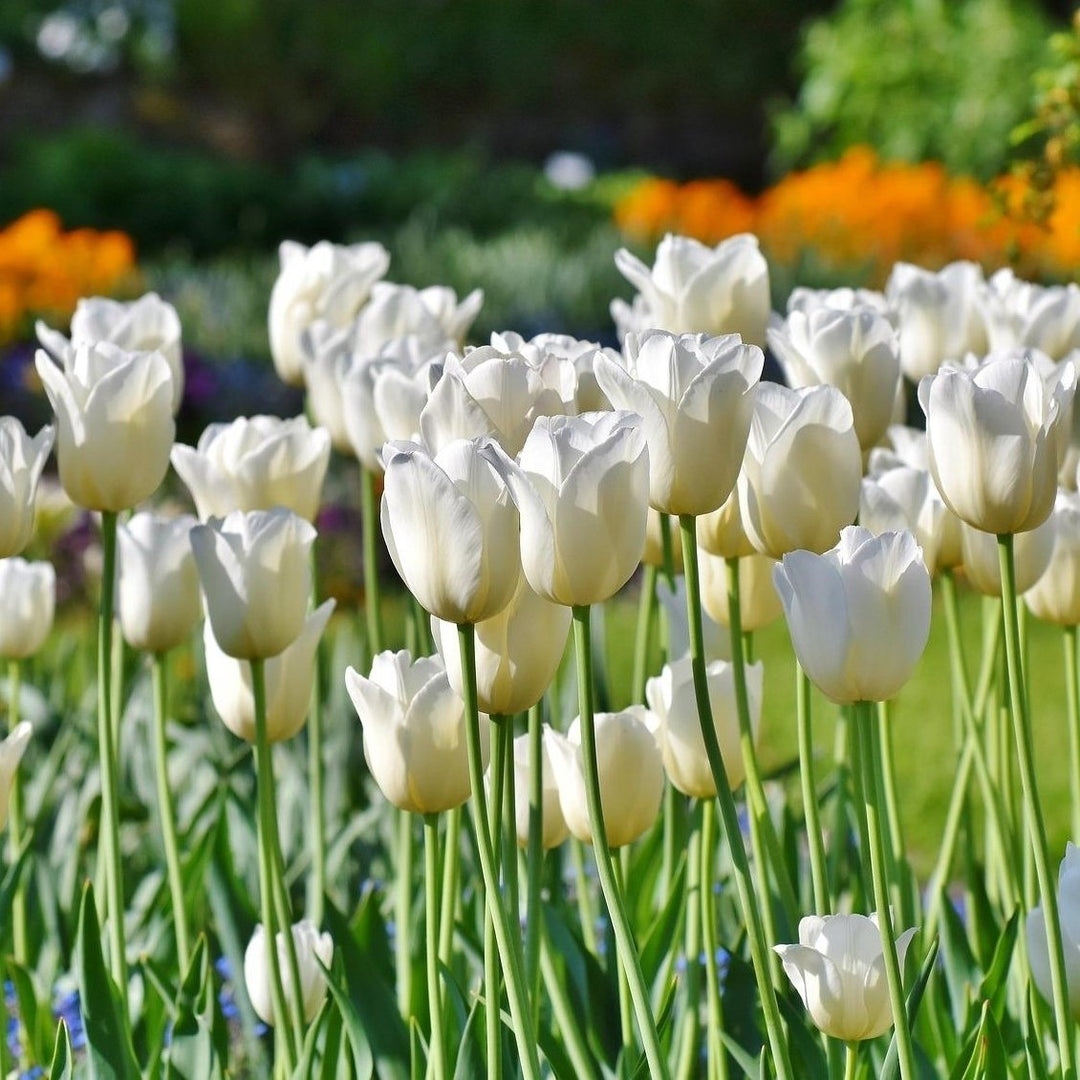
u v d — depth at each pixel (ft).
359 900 10.23
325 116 88.28
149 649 9.31
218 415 27.89
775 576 8.43
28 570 9.59
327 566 23.54
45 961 9.87
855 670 8.39
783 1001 8.91
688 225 37.73
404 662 8.71
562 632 8.48
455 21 85.97
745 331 9.22
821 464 8.61
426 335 9.62
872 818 8.45
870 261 33.40
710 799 8.91
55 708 12.47
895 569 8.37
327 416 9.68
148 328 9.50
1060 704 20.62
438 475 8.25
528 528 8.32
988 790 9.35
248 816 10.18
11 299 30.63
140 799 11.14
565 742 8.85
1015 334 9.62
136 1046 9.46
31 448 8.91
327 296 10.05
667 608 9.16
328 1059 8.96
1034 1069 8.75
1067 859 8.70
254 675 8.82
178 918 9.35
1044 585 9.18
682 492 8.45
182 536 9.23
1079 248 19.54
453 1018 8.95
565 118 88.58
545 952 8.95
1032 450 8.45
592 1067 8.89
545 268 33.42
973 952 9.57
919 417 23.85
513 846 8.59
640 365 8.48
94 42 85.46
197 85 87.61
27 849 9.29
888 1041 9.07
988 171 43.91
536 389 8.55
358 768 12.30
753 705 8.95
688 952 9.12
